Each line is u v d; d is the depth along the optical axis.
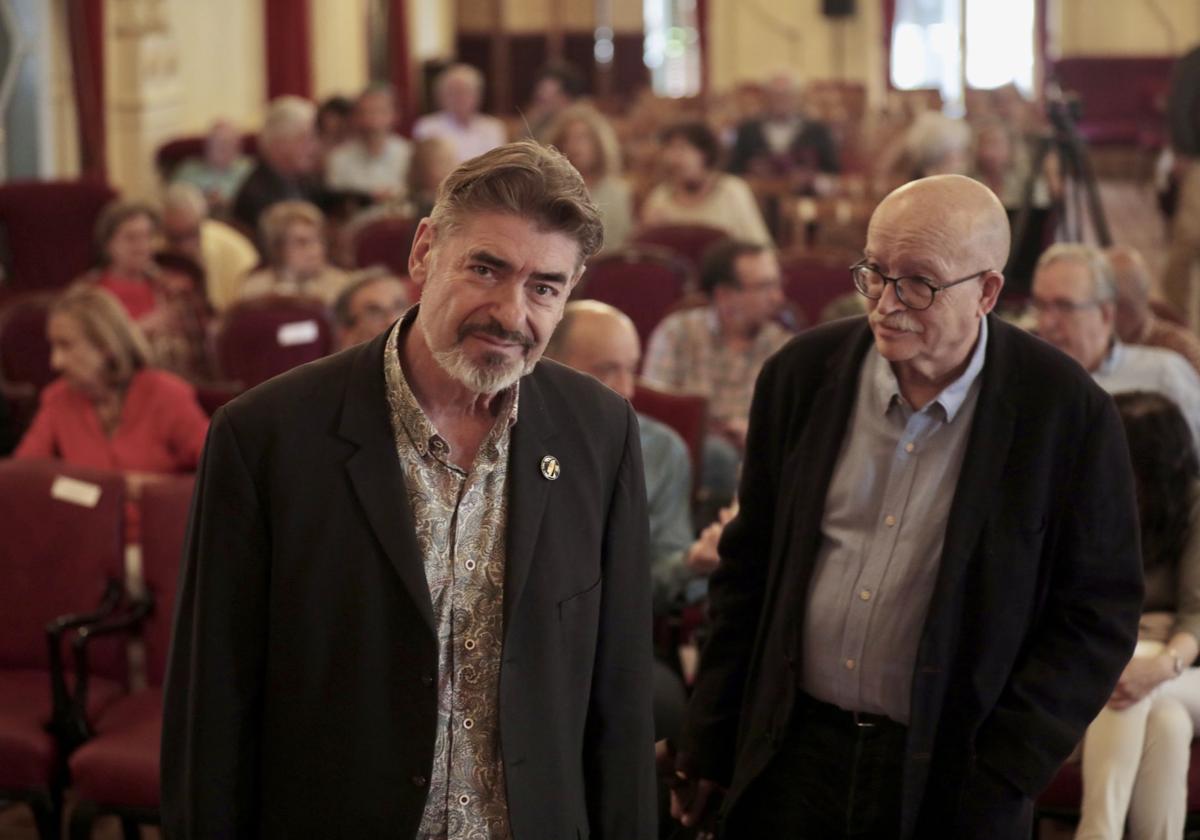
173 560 3.40
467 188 1.65
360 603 1.72
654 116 13.27
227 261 7.31
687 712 2.39
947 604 2.06
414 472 1.76
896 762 2.13
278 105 8.22
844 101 14.39
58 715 3.18
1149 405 2.91
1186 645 2.81
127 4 9.77
